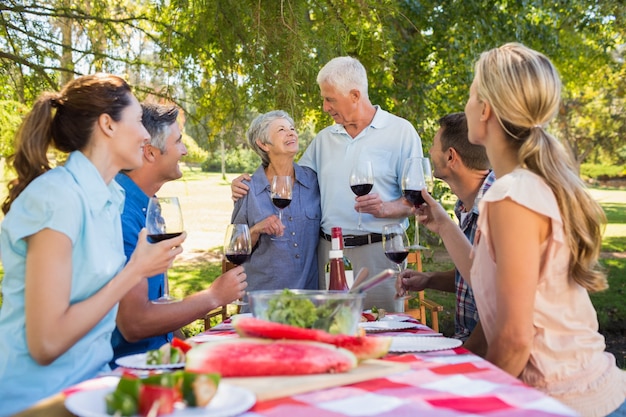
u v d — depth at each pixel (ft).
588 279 6.64
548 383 6.56
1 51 20.16
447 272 10.65
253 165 90.99
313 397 4.86
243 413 4.49
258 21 18.65
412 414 4.40
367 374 5.32
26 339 6.79
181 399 4.45
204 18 19.94
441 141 10.36
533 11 29.76
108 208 7.79
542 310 6.58
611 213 76.02
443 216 9.47
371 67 23.12
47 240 6.72
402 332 8.14
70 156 7.51
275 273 13.16
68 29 21.79
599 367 6.67
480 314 7.03
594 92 73.56
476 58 25.57
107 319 7.57
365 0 19.43
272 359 5.28
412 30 26.21
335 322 6.03
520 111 6.80
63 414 4.54
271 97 18.84
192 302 9.07
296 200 13.50
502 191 6.50
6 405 6.75
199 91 20.90
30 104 20.92
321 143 13.98
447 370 5.66
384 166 13.52
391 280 13.19
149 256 7.16
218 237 55.83
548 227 6.49
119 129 7.72
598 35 32.35
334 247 9.84
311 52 18.94
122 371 5.84
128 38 21.89
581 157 92.17
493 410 4.46
